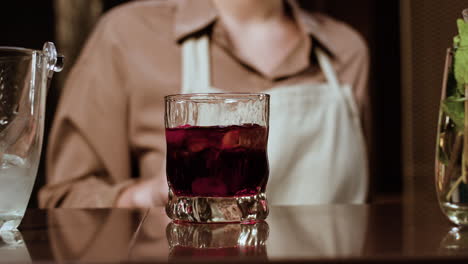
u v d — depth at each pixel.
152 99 1.69
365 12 1.89
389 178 1.95
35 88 0.63
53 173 1.68
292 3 1.80
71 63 1.73
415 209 0.76
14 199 0.62
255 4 1.75
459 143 0.63
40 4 1.75
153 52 1.71
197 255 0.52
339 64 1.83
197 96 0.65
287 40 1.78
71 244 0.56
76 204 1.64
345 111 1.79
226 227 0.64
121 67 1.70
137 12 1.73
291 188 1.73
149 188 1.67
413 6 1.96
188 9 1.75
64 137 1.69
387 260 0.51
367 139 1.87
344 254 0.52
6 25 1.76
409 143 1.97
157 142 1.68
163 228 0.63
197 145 0.65
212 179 0.65
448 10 2.00
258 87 1.75
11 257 0.52
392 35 1.94
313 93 1.77
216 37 1.74
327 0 1.86
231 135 0.65
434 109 1.98
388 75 1.95
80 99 1.70
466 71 0.62
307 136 1.75
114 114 1.69
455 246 0.55
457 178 0.63
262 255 0.52
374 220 0.69
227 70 1.74
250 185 0.66
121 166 1.68
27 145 0.62
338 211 0.76
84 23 1.74
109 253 0.53
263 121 0.67
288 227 0.64
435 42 1.98
